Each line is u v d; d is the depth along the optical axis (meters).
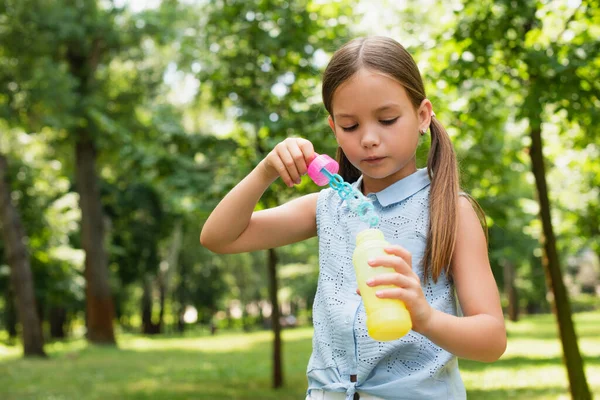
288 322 40.28
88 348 19.47
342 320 1.65
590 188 12.15
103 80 19.39
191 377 12.43
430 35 6.76
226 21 8.53
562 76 5.86
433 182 1.64
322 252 1.76
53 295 24.39
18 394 10.26
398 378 1.59
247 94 8.62
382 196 1.68
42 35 17.22
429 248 1.60
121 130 10.13
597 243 12.87
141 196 28.23
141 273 30.42
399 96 1.50
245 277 40.88
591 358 12.60
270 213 1.84
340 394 1.65
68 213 24.36
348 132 1.53
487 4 6.36
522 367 11.90
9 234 16.55
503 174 8.98
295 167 1.62
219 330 43.19
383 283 1.27
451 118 7.51
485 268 1.56
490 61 6.43
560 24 6.95
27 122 16.84
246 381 11.62
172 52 19.66
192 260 37.19
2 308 30.77
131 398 9.69
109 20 18.02
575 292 48.53
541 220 7.47
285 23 8.19
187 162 8.92
